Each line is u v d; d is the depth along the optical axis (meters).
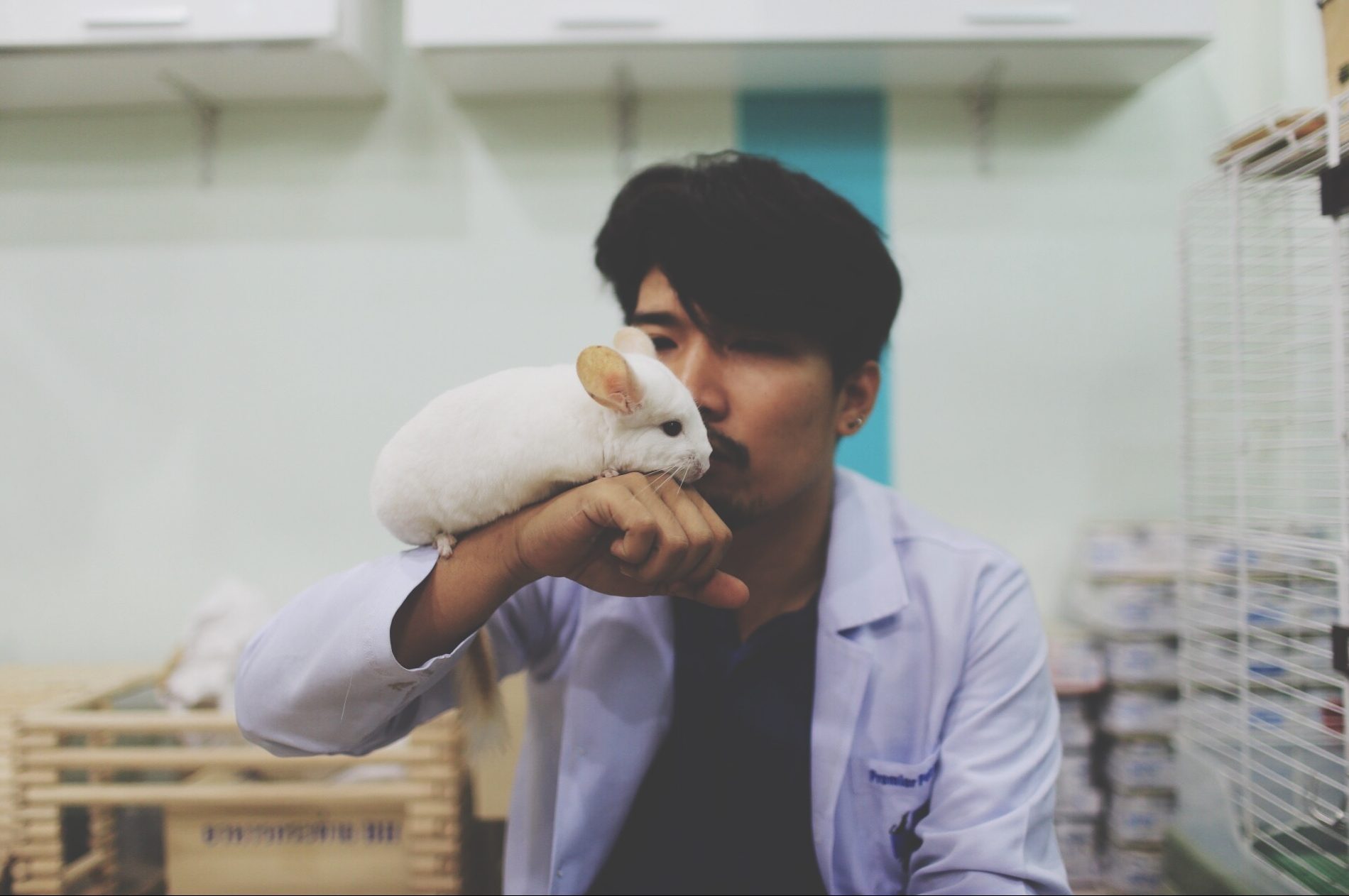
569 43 1.43
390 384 1.71
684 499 0.63
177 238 1.71
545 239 1.72
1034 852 0.79
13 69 1.51
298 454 1.71
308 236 1.71
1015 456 1.73
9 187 1.70
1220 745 1.24
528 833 0.92
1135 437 1.72
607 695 0.88
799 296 0.76
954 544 0.96
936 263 1.72
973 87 1.69
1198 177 1.71
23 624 1.70
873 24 1.42
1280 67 1.71
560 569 0.63
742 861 0.89
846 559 0.92
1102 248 1.72
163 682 1.34
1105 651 1.45
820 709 0.87
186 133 1.70
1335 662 0.91
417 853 1.14
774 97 1.71
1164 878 1.37
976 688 0.88
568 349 1.72
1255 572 1.24
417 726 0.85
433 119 1.71
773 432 0.77
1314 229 1.46
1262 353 1.58
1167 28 1.42
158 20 1.40
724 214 0.74
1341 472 0.90
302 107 1.71
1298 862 1.00
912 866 0.85
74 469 1.71
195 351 1.71
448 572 0.67
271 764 1.12
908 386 1.73
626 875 0.91
